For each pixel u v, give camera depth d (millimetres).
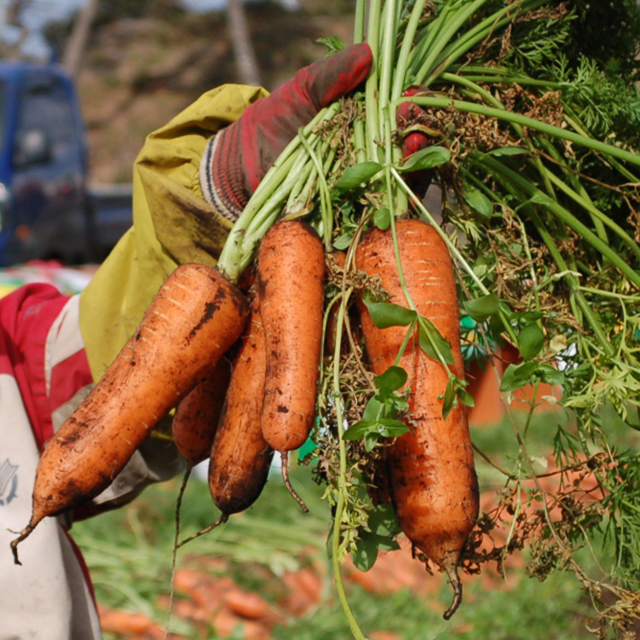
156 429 2221
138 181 2102
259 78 24641
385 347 1708
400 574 4215
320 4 27406
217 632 3777
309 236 1743
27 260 9570
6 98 9562
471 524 1679
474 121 1804
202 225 1993
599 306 1998
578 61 2176
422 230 1740
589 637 3436
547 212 1979
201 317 1759
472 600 3891
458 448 1689
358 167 1696
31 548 2014
